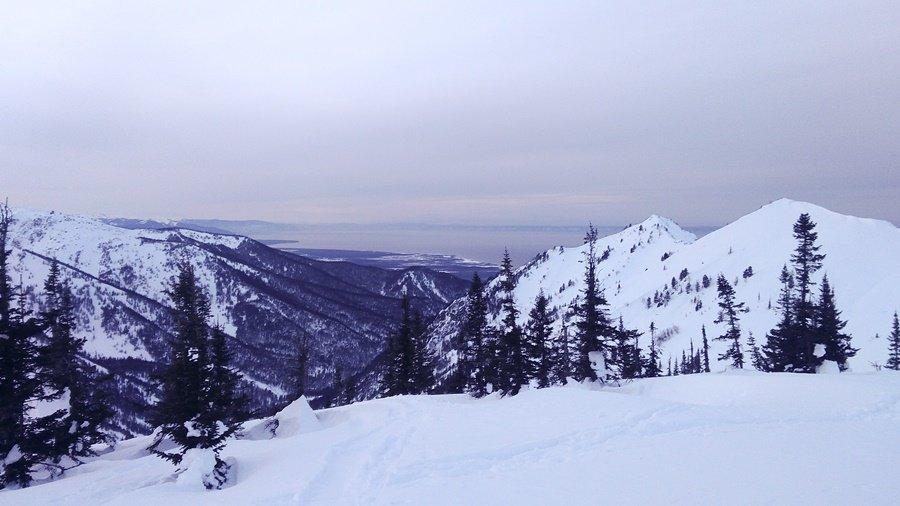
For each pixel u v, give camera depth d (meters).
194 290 41.00
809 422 19.20
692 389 32.97
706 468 13.94
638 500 12.00
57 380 28.98
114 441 39.06
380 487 15.32
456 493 13.87
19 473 25.09
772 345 54.22
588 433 19.53
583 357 41.94
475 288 54.97
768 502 11.12
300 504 14.90
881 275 194.12
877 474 12.55
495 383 46.53
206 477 20.86
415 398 43.81
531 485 13.95
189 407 22.47
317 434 29.28
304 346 59.44
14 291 27.31
